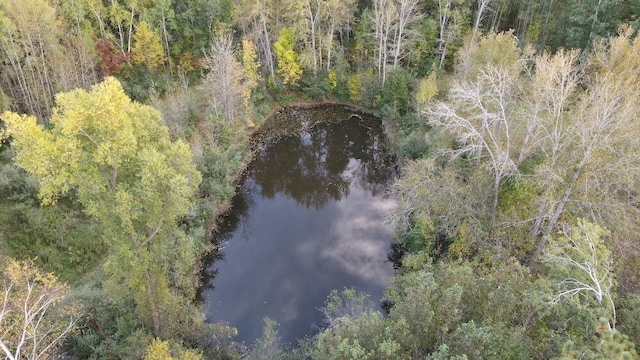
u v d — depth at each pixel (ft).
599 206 63.00
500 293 50.93
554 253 53.36
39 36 103.40
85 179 50.16
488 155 85.61
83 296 68.64
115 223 53.78
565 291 47.11
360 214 111.55
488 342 44.42
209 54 146.61
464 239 77.20
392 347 43.80
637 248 61.57
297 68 149.48
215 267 93.66
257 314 82.48
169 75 145.18
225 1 145.69
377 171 129.18
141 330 61.98
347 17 150.41
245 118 132.57
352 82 151.43
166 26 146.72
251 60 134.51
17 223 81.46
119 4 140.67
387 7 144.77
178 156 56.34
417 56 151.53
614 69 85.46
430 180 81.87
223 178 108.37
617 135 61.93
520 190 75.82
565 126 73.46
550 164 66.80
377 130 146.30
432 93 118.62
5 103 101.81
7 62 106.22
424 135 116.78
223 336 69.92
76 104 48.08
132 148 50.08
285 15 145.69
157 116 56.85
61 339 58.85
